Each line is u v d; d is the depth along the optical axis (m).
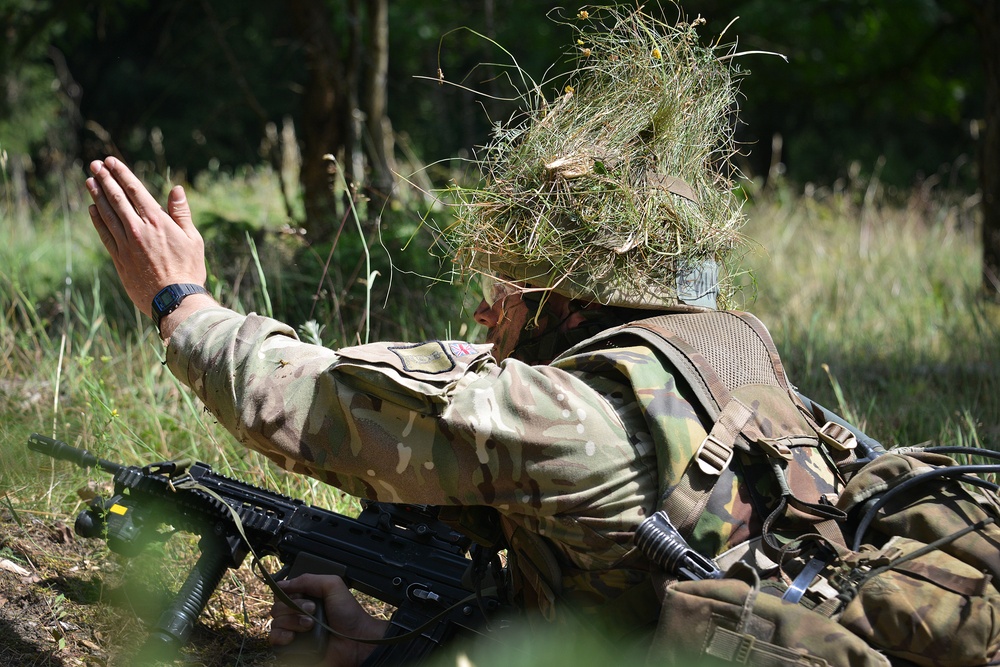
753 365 4.18
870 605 3.61
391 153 14.09
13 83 27.77
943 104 24.98
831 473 4.19
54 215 16.55
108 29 35.97
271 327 4.04
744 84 24.08
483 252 4.54
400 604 4.83
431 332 9.05
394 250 9.71
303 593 4.84
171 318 4.12
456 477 3.80
